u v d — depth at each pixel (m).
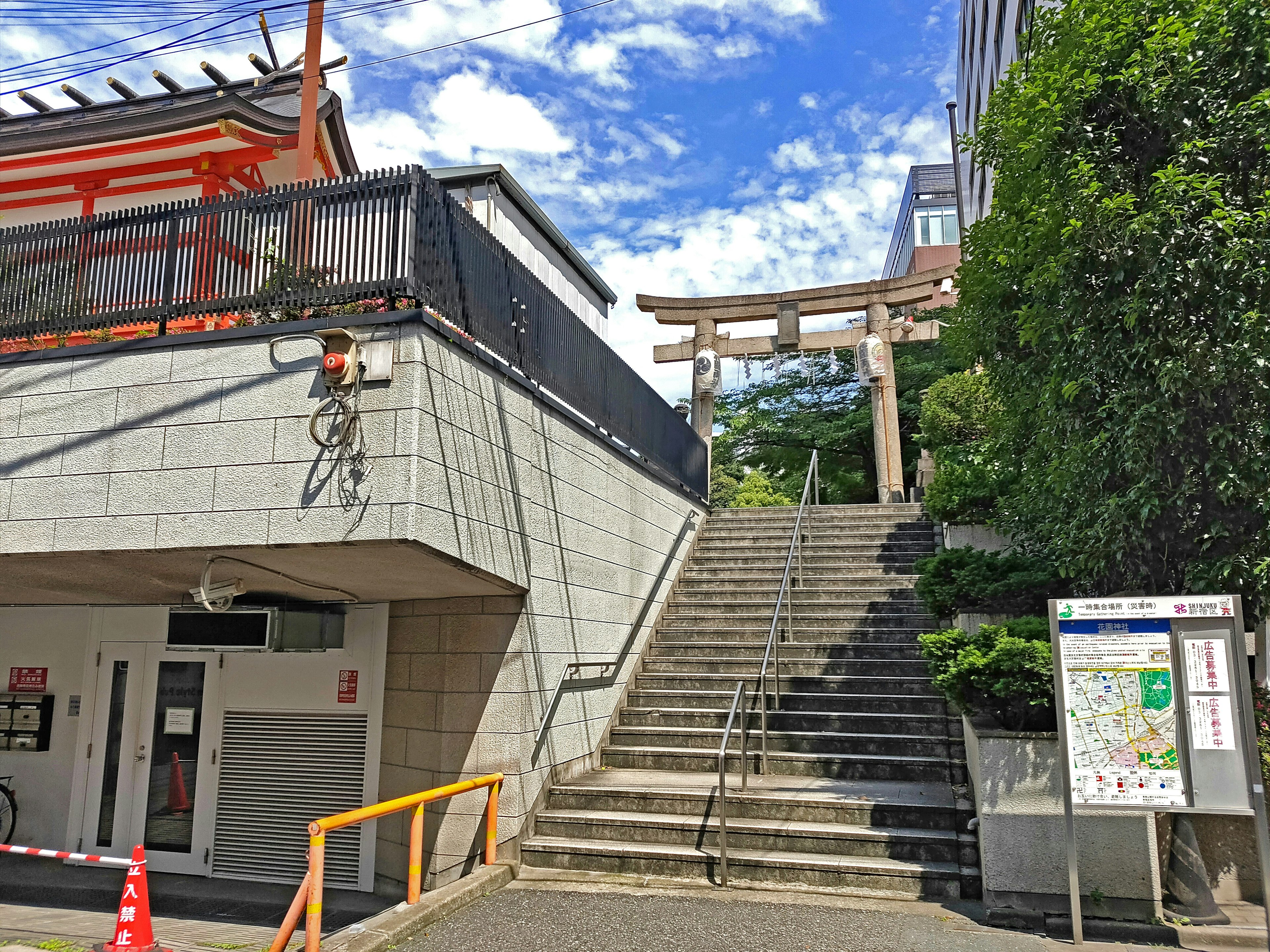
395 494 5.25
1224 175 5.50
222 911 6.68
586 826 6.79
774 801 6.72
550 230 12.76
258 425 5.59
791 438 24.67
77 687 8.53
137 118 11.99
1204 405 5.28
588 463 8.64
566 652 7.75
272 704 7.85
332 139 13.32
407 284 5.61
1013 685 5.45
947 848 6.07
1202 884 5.41
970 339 7.61
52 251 6.42
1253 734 4.86
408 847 6.93
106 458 5.83
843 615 10.18
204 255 6.11
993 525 9.16
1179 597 5.03
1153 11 5.84
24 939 5.62
